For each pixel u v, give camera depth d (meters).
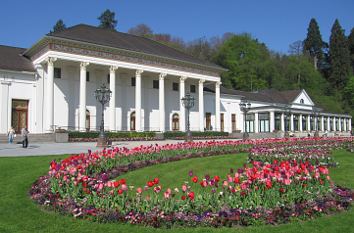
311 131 69.56
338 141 26.03
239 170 9.55
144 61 45.88
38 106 40.16
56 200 9.03
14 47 44.78
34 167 15.17
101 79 45.25
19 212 8.92
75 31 43.09
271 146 22.19
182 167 15.84
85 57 40.41
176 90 54.44
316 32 127.44
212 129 58.81
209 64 54.44
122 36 50.50
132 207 8.07
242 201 8.20
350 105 104.00
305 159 17.06
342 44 112.38
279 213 7.81
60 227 7.58
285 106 68.00
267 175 8.90
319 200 8.64
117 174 13.91
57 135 35.72
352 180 13.17
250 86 92.25
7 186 11.85
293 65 109.94
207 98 58.72
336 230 7.38
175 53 53.38
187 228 7.38
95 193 8.74
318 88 108.88
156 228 7.40
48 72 37.91
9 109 38.22
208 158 18.72
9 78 38.47
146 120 49.97
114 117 42.75
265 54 106.75
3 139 35.09
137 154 16.95
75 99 42.78
